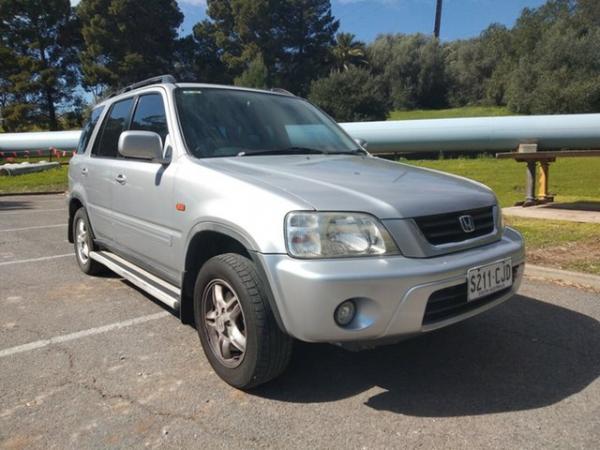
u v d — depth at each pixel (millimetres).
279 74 60250
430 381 3168
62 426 2703
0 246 7414
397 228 2697
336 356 3514
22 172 19750
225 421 2740
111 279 5523
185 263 3396
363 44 65625
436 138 17141
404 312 2609
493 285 2973
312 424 2707
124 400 2965
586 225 7375
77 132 24672
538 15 55875
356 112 40969
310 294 2527
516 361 3436
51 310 4508
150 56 55344
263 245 2697
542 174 9773
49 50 54094
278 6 59250
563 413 2795
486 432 2623
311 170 3320
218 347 3168
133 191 4062
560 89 40469
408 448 2496
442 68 63250
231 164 3398
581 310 4367
